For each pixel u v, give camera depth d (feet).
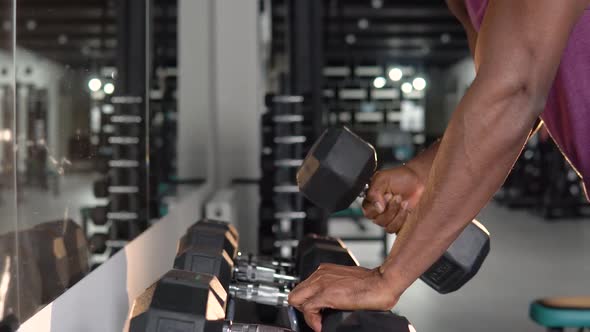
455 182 2.47
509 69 2.36
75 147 4.25
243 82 16.61
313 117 13.67
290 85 13.80
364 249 21.21
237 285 3.54
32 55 3.45
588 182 2.98
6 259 2.87
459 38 47.55
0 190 2.89
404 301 15.58
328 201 3.34
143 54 7.16
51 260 3.46
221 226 4.08
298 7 13.67
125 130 5.98
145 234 6.07
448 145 2.48
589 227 26.81
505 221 28.27
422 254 2.62
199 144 13.25
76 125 4.30
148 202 6.73
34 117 3.44
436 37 47.42
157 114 8.59
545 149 30.14
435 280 3.27
